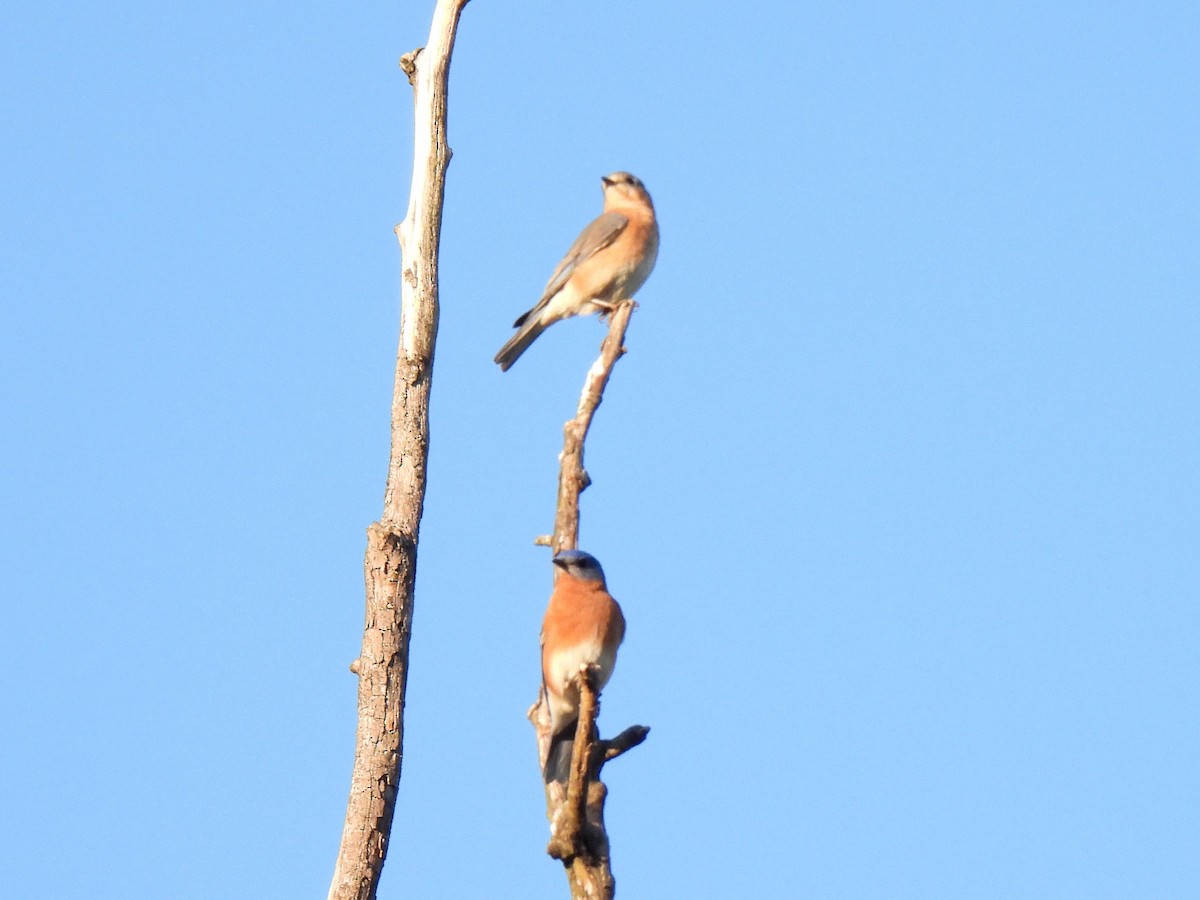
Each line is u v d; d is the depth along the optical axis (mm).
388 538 12719
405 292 13781
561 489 13938
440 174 14039
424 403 13594
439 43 14188
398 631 12688
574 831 11500
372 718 12508
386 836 12383
